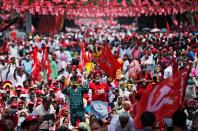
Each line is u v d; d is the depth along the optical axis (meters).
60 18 96.56
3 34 74.75
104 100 28.22
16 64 41.19
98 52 47.34
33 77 35.69
